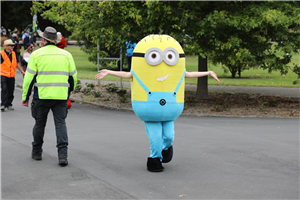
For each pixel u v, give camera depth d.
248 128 8.49
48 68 5.34
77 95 13.98
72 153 6.06
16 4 31.44
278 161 5.71
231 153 6.17
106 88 14.73
